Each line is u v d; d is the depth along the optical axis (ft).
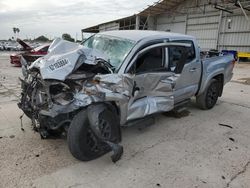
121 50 12.56
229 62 20.34
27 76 12.08
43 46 35.35
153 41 13.15
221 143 13.16
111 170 10.19
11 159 10.73
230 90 27.43
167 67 13.88
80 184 9.23
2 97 21.33
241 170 10.57
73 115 10.42
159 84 12.96
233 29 70.95
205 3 77.10
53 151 11.55
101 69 11.27
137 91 12.04
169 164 10.81
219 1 72.84
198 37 81.46
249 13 66.39
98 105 10.38
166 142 13.00
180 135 14.01
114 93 10.73
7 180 9.29
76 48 11.03
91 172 10.02
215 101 19.67
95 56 11.07
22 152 11.36
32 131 13.64
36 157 10.98
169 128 14.98
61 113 9.93
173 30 90.12
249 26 67.05
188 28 84.28
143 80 12.22
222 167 10.75
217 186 9.41
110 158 11.10
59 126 10.34
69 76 10.11
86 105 10.05
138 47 12.33
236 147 12.76
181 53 14.85
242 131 15.01
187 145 12.75
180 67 13.88
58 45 11.30
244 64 60.95
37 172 9.87
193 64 15.96
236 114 18.31
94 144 10.60
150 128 14.87
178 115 17.30
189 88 16.29
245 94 25.36
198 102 18.75
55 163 10.56
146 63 12.84
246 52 68.39
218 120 16.83
